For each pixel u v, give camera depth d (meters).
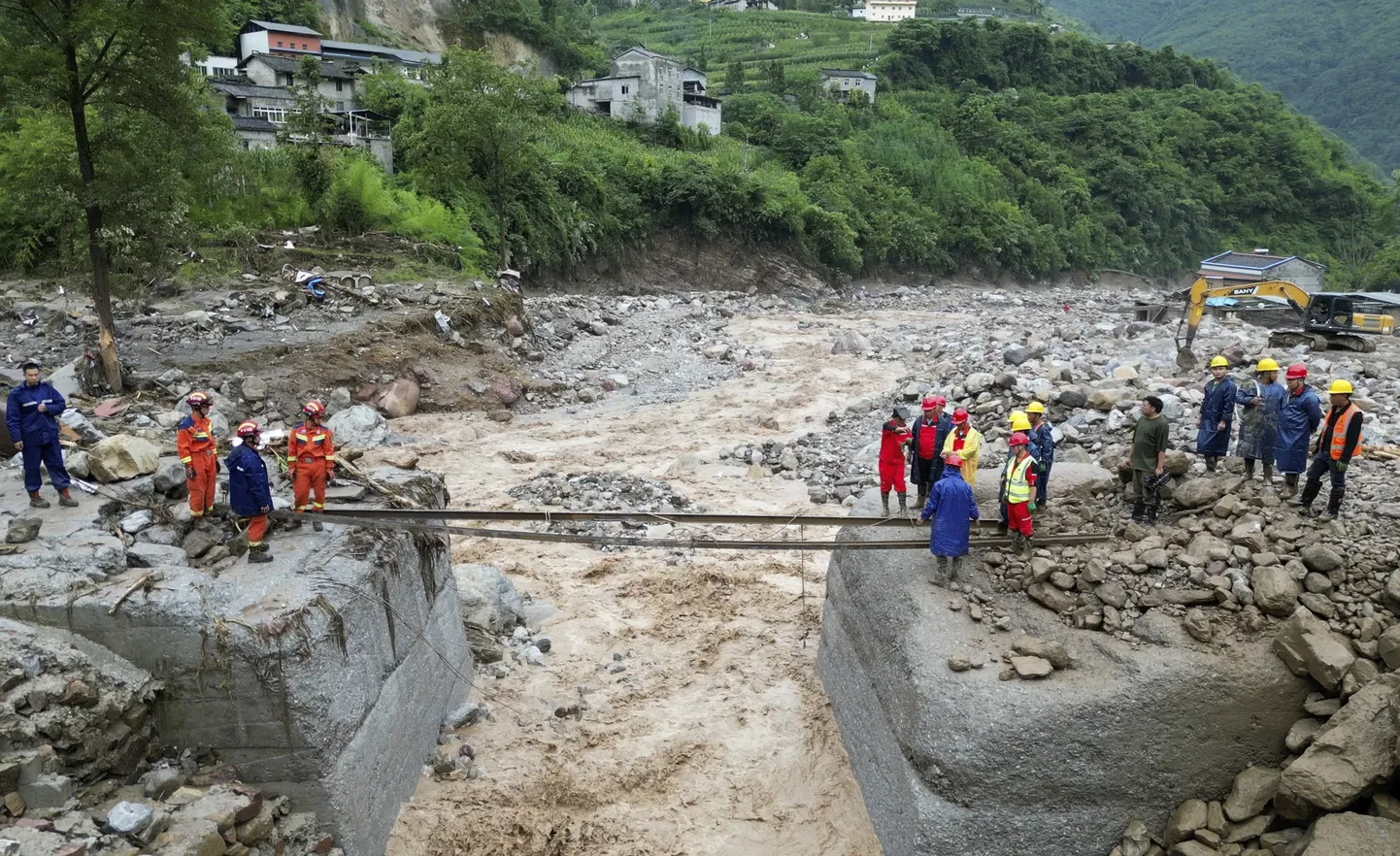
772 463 21.61
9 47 17.70
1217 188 107.75
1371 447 12.16
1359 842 7.09
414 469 13.04
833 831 9.81
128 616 8.04
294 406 23.27
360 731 8.91
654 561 16.25
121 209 19.61
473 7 82.88
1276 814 8.03
